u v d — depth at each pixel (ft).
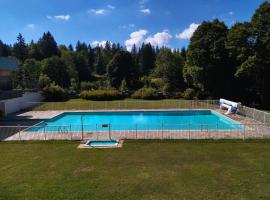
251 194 33.37
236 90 128.88
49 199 32.81
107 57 354.95
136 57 374.84
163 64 189.37
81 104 116.16
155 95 146.30
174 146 54.13
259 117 78.79
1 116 93.50
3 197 33.50
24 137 62.90
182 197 32.99
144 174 40.06
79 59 303.48
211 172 40.40
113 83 223.92
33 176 39.83
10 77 125.49
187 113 103.24
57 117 97.66
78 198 32.96
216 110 102.22
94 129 73.77
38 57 313.32
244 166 42.57
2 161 46.70
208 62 127.44
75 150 52.34
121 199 32.65
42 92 136.87
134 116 102.06
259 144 54.85
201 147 53.21
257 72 110.32
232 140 57.62
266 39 103.19
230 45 115.44
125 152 50.60
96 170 41.86
